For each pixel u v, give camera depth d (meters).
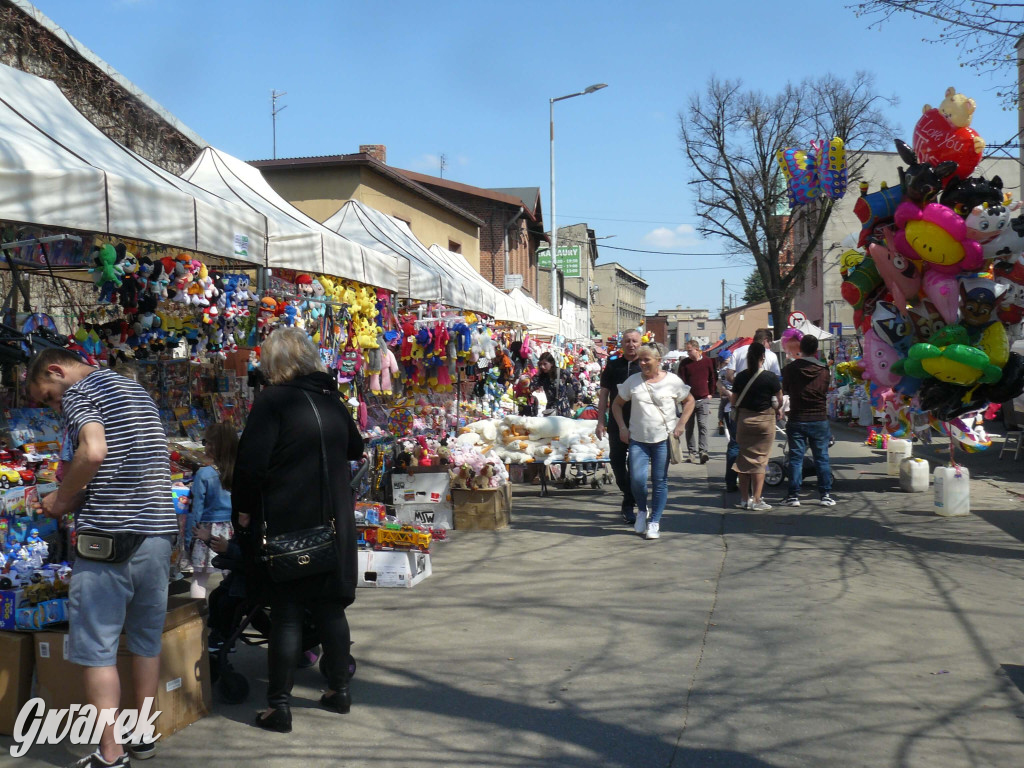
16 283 5.60
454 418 11.68
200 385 7.66
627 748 3.98
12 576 4.48
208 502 5.73
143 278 5.94
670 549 8.02
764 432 9.89
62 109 6.22
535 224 40.25
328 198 20.17
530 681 4.80
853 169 36.75
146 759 3.87
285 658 4.16
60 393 3.80
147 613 3.83
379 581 6.74
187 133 12.59
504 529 9.07
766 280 39.69
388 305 9.55
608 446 11.16
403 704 4.51
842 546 7.96
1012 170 32.12
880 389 10.54
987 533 8.42
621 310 89.69
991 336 7.91
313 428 4.18
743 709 4.39
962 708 4.38
